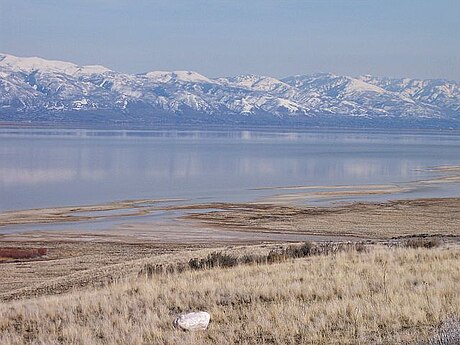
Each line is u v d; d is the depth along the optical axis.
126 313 14.71
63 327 13.84
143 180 91.88
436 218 54.88
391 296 14.37
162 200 68.44
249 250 29.06
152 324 13.38
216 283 17.42
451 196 71.00
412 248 25.34
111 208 62.06
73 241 43.84
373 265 19.58
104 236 46.16
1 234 47.22
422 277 16.84
